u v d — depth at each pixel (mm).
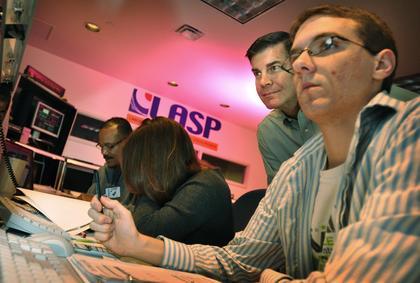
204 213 1167
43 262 500
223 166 6891
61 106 3568
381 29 692
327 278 438
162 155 1271
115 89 5680
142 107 5910
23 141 3033
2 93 1051
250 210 1740
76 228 1035
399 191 432
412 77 3893
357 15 694
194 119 6445
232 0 3311
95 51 4852
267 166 2074
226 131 6840
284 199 873
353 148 629
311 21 722
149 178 1253
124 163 1325
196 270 858
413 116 500
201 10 3506
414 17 3070
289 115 1870
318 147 858
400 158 467
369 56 675
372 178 518
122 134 2521
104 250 875
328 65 665
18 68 1023
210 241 1204
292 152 1926
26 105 3027
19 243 566
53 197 1207
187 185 1225
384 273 387
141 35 4180
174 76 5207
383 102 588
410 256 383
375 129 615
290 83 1677
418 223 396
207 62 4555
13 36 888
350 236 447
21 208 979
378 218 426
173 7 3535
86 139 5430
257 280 949
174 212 1130
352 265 412
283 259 965
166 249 841
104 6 3715
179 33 3971
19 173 1396
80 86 5398
